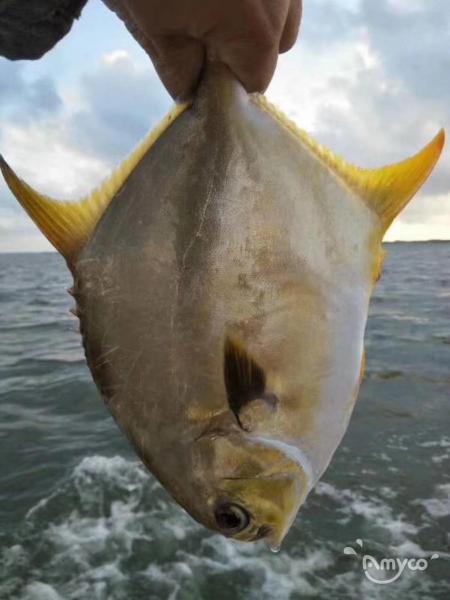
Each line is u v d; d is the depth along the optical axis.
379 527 1.13
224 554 1.08
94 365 0.25
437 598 0.93
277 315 0.24
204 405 0.25
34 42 0.39
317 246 0.25
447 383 2.06
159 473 0.26
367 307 0.25
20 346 2.94
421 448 1.48
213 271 0.24
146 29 0.24
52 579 1.02
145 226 0.25
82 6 0.38
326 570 1.02
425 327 3.16
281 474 0.24
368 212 0.26
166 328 0.24
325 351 0.24
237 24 0.23
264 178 0.25
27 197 0.24
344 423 0.25
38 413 1.86
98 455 1.50
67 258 0.25
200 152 0.25
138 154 0.26
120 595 0.98
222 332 0.24
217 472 0.25
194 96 0.25
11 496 1.30
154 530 1.16
